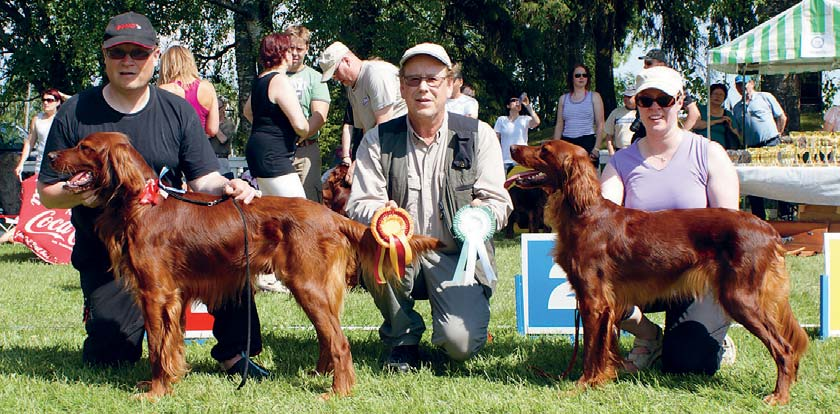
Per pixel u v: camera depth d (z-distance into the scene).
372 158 3.95
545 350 4.37
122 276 3.53
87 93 3.83
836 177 7.71
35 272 7.98
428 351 4.34
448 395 3.47
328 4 15.88
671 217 3.59
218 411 3.27
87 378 3.79
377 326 5.04
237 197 3.57
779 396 3.36
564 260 3.68
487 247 3.96
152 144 3.83
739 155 8.21
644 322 4.01
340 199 6.98
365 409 3.29
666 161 3.91
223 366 3.98
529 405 3.32
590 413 3.21
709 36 17.50
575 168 3.61
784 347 3.37
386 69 5.64
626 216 3.63
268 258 3.51
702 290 3.55
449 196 3.83
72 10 15.29
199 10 16.47
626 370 3.96
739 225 3.45
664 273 3.55
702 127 10.07
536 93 18.83
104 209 3.47
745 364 3.96
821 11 8.82
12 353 4.31
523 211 10.75
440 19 18.30
